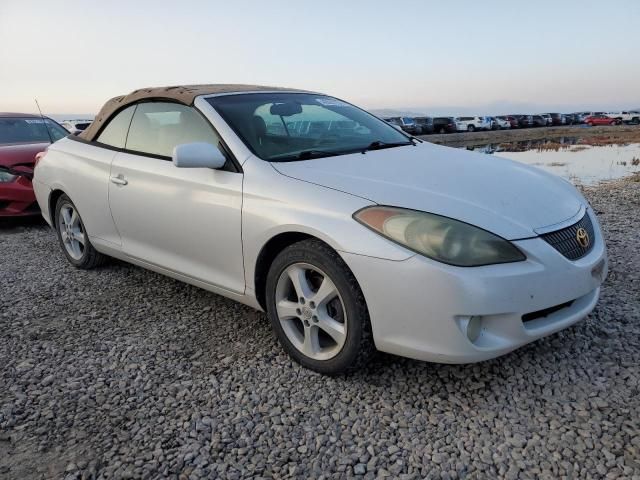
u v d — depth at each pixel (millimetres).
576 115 55750
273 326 3043
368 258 2508
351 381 2793
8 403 2719
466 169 3082
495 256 2428
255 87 4012
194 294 4109
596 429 2320
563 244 2643
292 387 2766
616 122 53625
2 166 6570
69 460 2289
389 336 2545
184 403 2668
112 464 2252
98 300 4078
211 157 3061
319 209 2699
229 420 2514
